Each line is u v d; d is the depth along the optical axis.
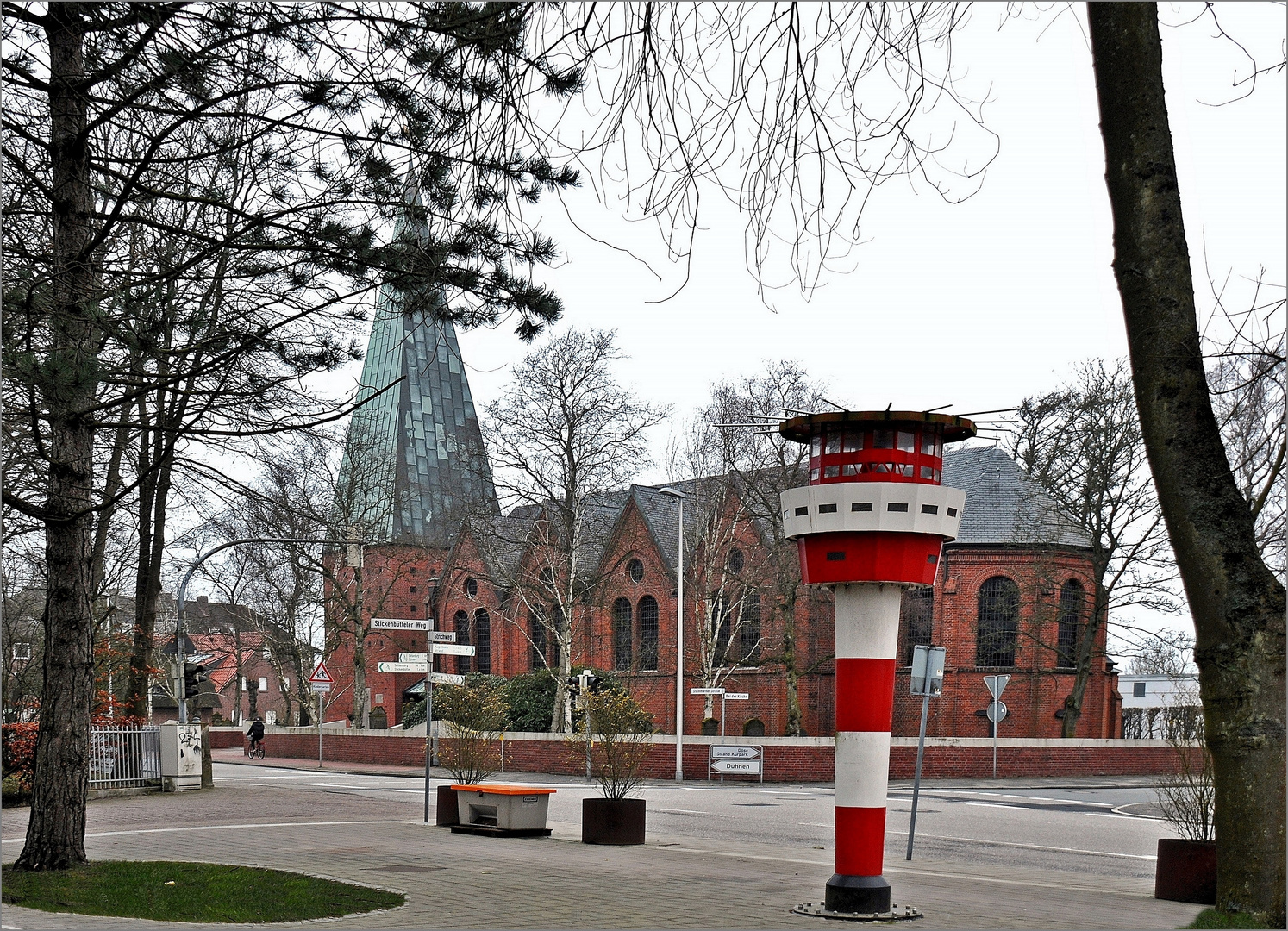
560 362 44.03
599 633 58.81
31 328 10.36
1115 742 40.00
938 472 10.91
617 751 17.09
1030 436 39.88
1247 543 6.29
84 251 10.97
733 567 51.84
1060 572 46.75
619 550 58.09
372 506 53.53
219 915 9.93
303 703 57.78
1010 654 48.38
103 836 17.22
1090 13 6.65
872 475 10.59
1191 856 12.09
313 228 11.42
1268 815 6.10
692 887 12.20
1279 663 6.17
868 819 10.47
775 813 24.58
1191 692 19.20
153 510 28.47
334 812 22.39
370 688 66.81
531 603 52.06
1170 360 6.41
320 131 11.26
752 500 45.03
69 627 13.09
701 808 25.72
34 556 26.86
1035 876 14.52
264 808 23.27
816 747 37.00
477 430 70.38
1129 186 6.52
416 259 11.37
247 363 12.81
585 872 13.27
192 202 11.77
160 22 10.50
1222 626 6.24
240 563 53.28
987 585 48.81
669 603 55.31
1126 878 14.80
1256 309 7.99
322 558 55.19
